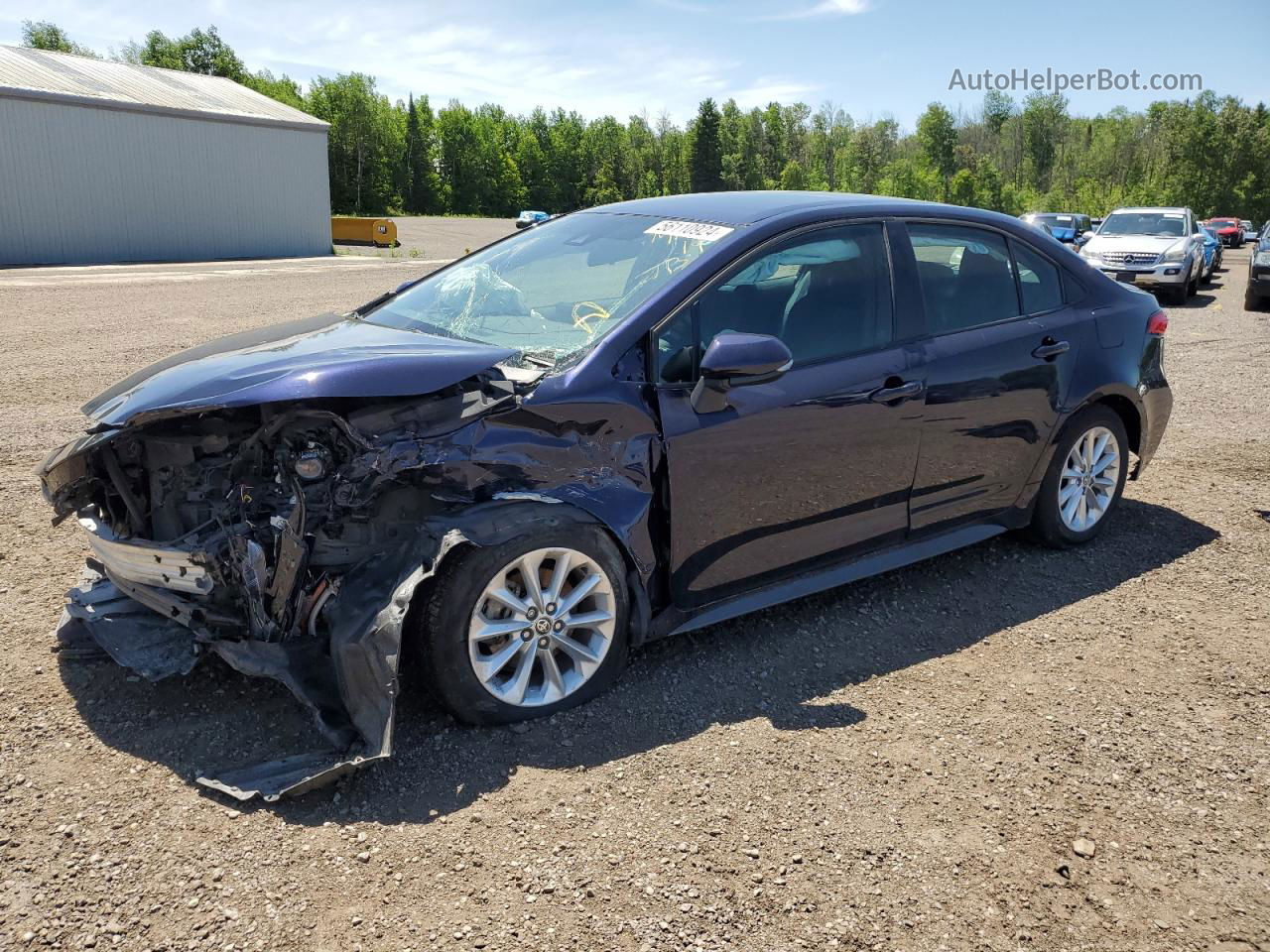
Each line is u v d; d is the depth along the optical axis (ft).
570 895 7.54
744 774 9.23
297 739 9.47
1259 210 262.88
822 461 11.58
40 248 82.64
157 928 7.05
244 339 11.58
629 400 10.16
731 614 11.31
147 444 10.11
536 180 379.96
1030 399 13.78
